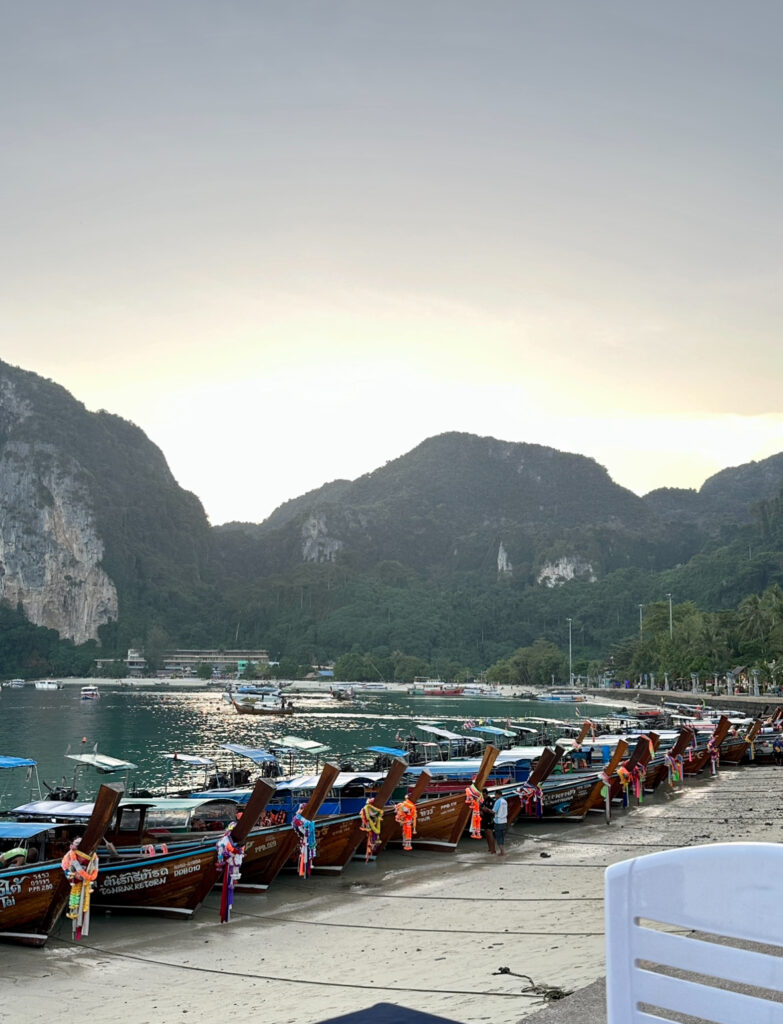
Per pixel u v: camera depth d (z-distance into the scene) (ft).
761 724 240.53
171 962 66.54
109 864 79.25
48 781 217.15
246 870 88.07
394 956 64.95
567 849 108.27
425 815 107.55
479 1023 45.68
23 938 70.59
